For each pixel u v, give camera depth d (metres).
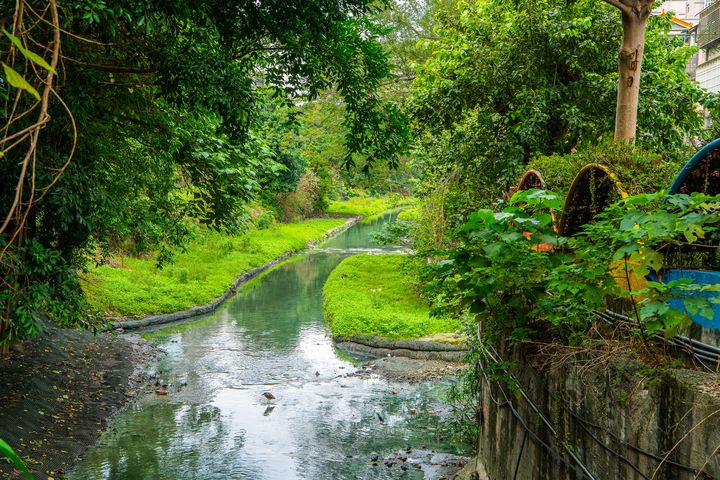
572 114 11.55
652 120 11.29
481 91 12.62
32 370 10.55
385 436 9.30
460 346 13.44
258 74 9.46
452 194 15.78
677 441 3.01
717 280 3.75
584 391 3.93
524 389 5.02
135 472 8.02
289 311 18.88
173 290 19.03
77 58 6.96
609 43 11.77
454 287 5.11
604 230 3.67
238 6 7.41
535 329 5.08
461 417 9.76
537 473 4.73
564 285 3.84
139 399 10.95
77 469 8.06
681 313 3.28
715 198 3.23
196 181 10.25
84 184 7.85
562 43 11.76
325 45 7.95
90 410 9.96
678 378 3.05
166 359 13.50
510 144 12.33
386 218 57.16
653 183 4.89
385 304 17.56
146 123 9.32
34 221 8.87
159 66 6.96
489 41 12.87
